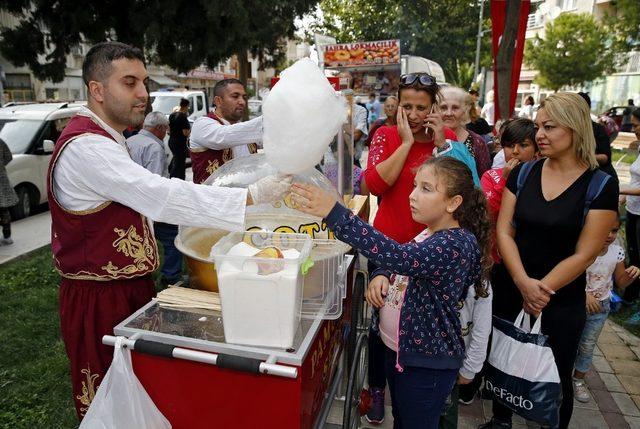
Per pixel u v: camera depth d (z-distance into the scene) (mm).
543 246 2072
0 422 2568
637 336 3688
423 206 1771
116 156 1620
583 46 21734
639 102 23188
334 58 14758
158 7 7703
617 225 2562
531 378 2023
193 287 1883
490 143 5094
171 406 1532
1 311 3814
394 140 2564
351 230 1539
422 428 1893
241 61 14234
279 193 1574
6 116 7188
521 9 5812
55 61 8484
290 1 13781
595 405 2840
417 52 25875
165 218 1614
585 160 1989
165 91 13055
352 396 2061
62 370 3027
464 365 2062
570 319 2096
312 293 1713
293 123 1328
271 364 1368
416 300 1775
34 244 5516
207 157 3320
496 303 2322
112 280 1761
